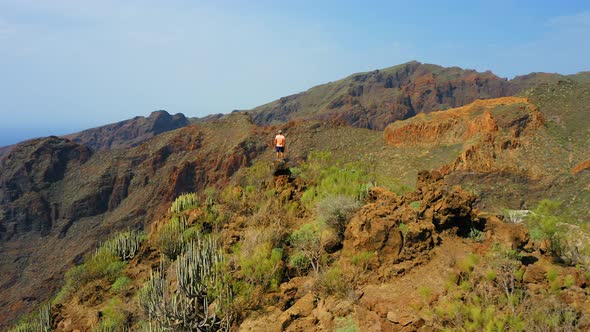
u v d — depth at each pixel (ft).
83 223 427.74
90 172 481.87
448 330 24.58
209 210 59.98
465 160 218.79
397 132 294.46
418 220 36.68
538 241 36.06
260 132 403.95
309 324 30.40
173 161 435.12
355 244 35.35
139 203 408.46
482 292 27.32
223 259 41.63
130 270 57.31
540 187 193.88
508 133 233.14
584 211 146.10
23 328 56.85
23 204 447.83
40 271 362.94
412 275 31.91
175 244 54.39
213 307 36.37
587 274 27.94
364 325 28.35
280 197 53.62
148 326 38.99
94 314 50.55
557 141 228.02
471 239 35.91
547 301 25.99
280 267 38.27
